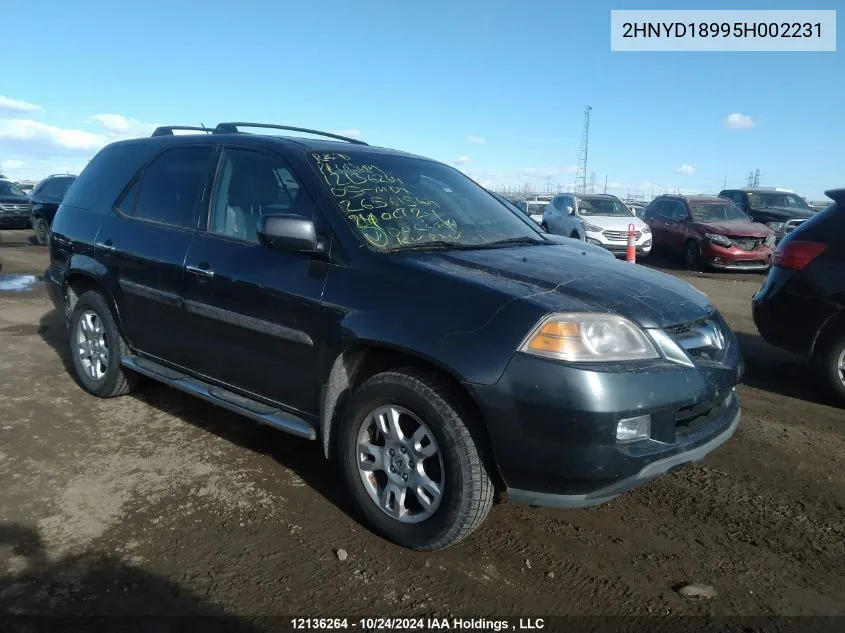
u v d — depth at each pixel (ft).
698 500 11.51
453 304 9.20
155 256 13.28
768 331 17.21
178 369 13.48
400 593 8.82
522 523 10.64
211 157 13.30
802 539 10.34
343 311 10.02
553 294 9.23
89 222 15.40
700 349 9.75
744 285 40.06
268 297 11.03
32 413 14.73
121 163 15.56
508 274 9.84
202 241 12.58
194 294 12.42
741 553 9.93
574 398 8.32
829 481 12.30
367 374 10.72
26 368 18.19
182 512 10.66
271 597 8.64
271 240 10.40
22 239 57.52
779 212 57.36
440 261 10.16
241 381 12.00
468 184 14.33
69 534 9.93
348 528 10.35
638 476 8.66
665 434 8.88
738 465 12.91
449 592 8.86
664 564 9.62
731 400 10.84
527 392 8.44
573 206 55.47
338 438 10.51
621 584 9.12
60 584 8.74
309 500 11.17
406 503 9.95
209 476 11.93
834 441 14.16
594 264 11.13
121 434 13.71
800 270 16.34
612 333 8.82
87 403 15.46
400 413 9.70
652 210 57.36
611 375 8.48
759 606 8.72
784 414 15.79
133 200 14.69
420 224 11.44
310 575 9.12
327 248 10.61
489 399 8.62
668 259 55.36
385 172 12.58
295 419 11.05
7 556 9.32
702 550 10.00
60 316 25.41
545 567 9.46
